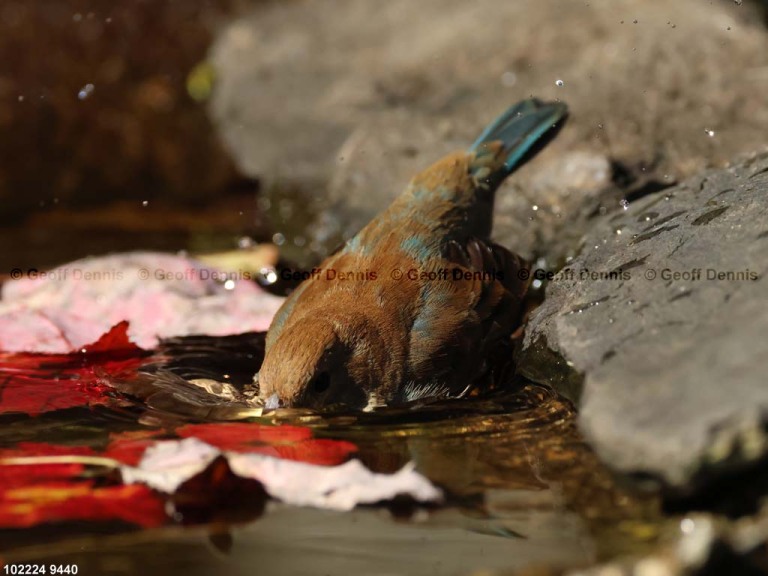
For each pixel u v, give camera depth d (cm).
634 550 589
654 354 646
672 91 1325
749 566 550
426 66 1602
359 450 739
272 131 1650
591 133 1277
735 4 1571
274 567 603
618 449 576
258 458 693
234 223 1505
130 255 1166
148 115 1714
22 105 1673
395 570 596
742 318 645
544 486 677
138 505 681
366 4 1842
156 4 1819
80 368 946
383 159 1405
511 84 1480
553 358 773
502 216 1202
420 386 887
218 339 1014
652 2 1561
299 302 923
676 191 959
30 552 625
